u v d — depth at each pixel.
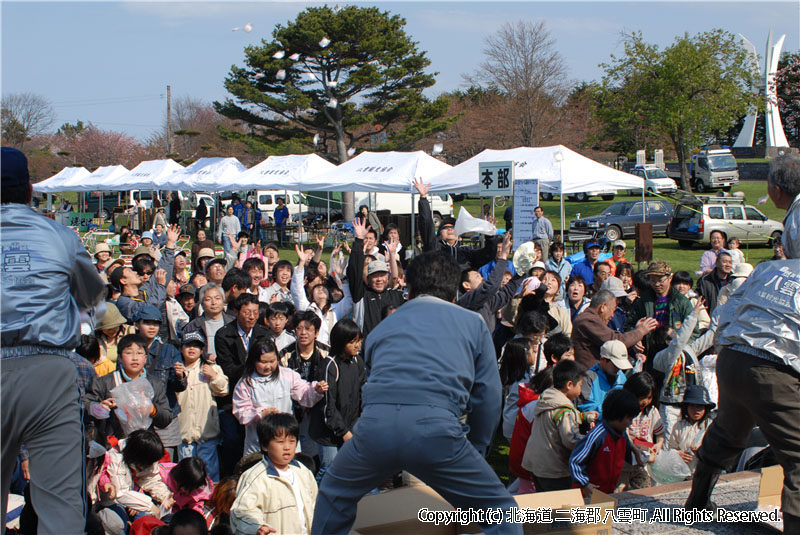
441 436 2.71
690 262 20.86
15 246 2.64
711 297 9.77
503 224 30.25
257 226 29.62
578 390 4.71
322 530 2.92
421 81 37.84
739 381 3.21
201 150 64.69
